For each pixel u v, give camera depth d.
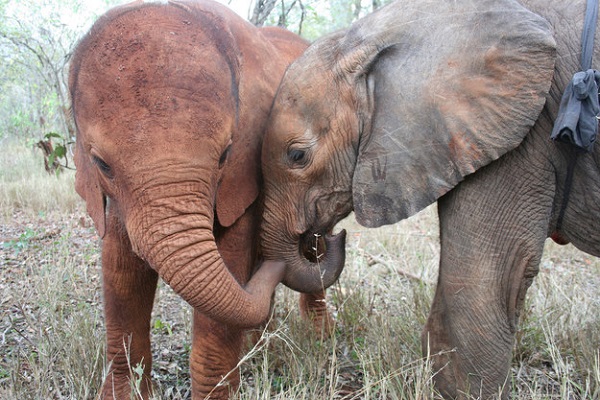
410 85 3.22
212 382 3.47
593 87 2.84
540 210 3.21
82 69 2.68
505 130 3.03
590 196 3.23
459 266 3.22
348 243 7.02
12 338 4.47
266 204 3.78
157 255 2.64
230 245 3.51
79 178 3.21
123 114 2.57
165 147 2.58
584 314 4.55
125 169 2.61
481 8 3.12
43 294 4.98
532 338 4.29
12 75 21.02
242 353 4.29
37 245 6.99
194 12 2.86
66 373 3.69
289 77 3.58
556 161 3.16
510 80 3.01
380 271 6.21
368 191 3.43
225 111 2.77
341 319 4.80
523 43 2.99
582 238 3.43
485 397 3.30
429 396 3.48
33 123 17.98
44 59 16.95
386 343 4.02
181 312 5.15
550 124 3.11
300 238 3.89
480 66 3.07
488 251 3.16
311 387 3.64
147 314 3.62
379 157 3.36
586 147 2.92
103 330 4.43
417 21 3.26
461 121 3.08
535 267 3.24
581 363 3.98
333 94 3.46
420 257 6.25
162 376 4.13
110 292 3.46
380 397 3.47
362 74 3.38
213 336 3.40
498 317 3.20
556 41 3.05
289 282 3.91
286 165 3.64
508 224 3.17
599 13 3.01
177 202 2.61
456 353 3.32
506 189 3.16
